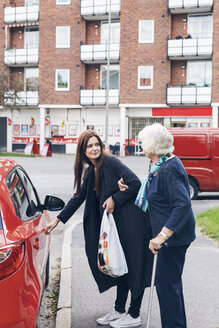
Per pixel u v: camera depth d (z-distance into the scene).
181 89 31.06
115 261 3.51
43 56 34.06
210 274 5.17
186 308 4.11
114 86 34.19
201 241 7.00
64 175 17.88
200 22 31.81
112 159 3.68
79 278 5.10
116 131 33.88
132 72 32.09
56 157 29.44
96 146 3.66
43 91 34.16
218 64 30.34
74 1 33.31
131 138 33.47
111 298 4.48
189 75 32.25
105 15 32.75
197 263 5.65
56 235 7.94
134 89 32.16
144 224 3.62
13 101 33.50
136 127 33.41
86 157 3.75
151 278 3.29
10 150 36.50
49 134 35.12
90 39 34.19
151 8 31.56
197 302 4.27
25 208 3.25
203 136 11.51
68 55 33.66
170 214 3.09
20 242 2.56
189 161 11.57
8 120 36.22
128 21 31.95
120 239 3.64
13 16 35.06
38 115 35.84
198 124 31.84
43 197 12.02
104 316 3.86
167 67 31.62
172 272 3.14
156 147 3.08
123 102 32.34
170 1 30.95
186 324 3.55
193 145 11.54
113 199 3.58
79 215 10.03
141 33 31.86
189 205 3.01
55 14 33.66
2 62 35.69
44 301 4.52
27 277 2.57
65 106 33.91
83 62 33.75
